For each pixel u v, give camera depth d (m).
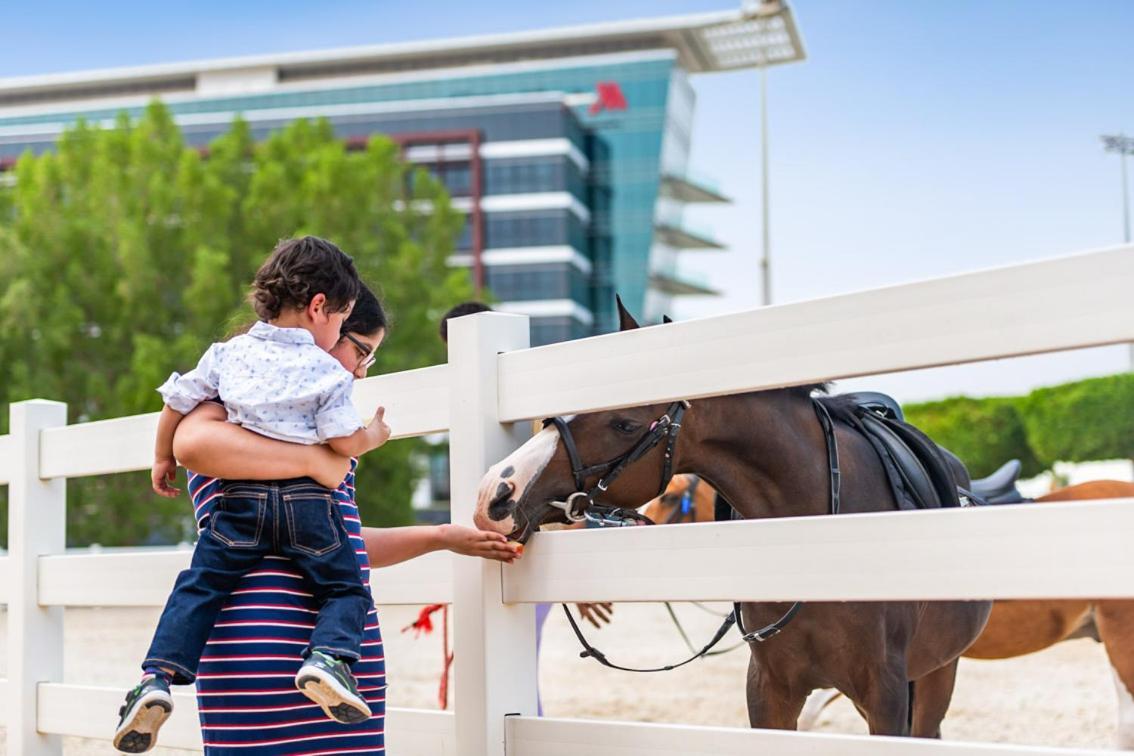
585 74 78.56
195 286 28.30
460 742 3.33
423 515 55.56
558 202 73.56
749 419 3.72
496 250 74.00
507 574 3.31
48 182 31.81
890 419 4.43
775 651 3.84
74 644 13.91
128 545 27.92
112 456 4.32
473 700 3.30
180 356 27.77
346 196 31.69
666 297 86.94
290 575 2.73
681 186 82.38
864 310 2.67
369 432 2.81
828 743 2.63
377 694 2.84
